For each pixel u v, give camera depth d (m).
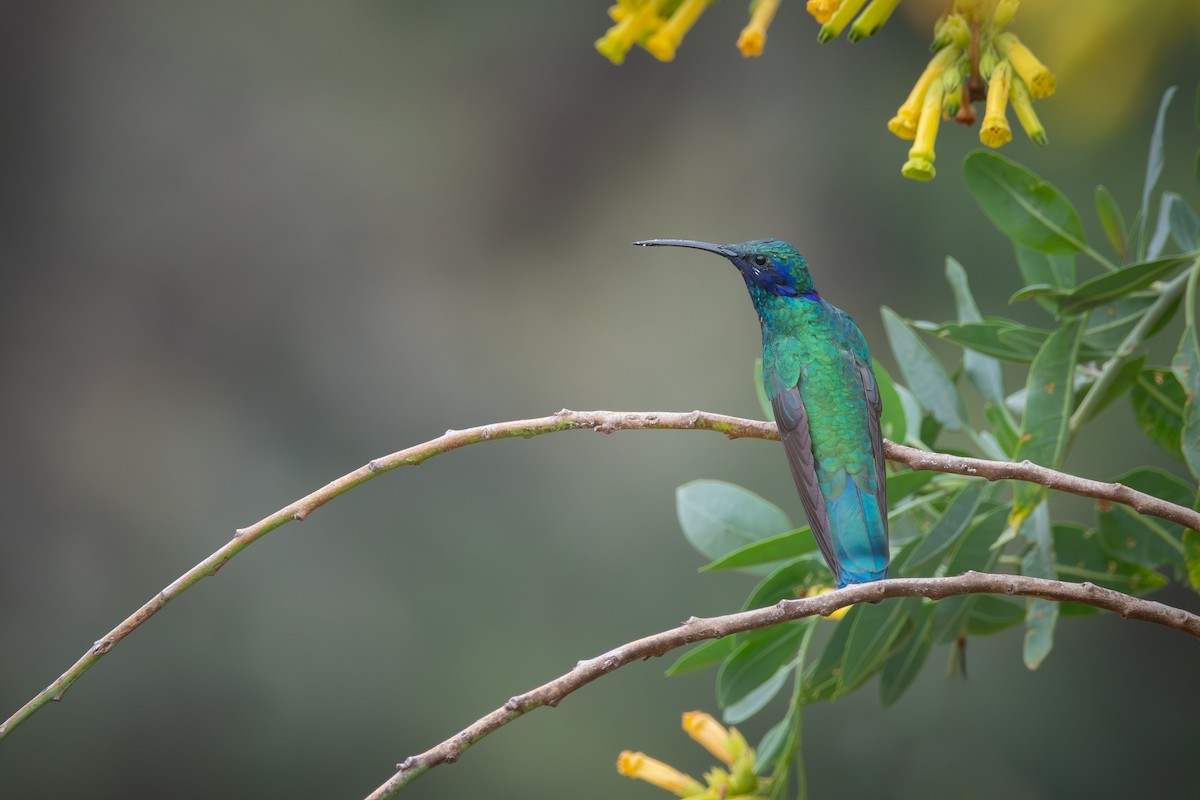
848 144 16.20
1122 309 4.75
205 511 16.58
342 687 14.73
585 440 15.95
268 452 17.03
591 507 15.51
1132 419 12.79
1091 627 13.46
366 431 17.19
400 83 18.16
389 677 14.70
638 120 17.72
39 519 16.58
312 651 14.99
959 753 13.08
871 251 15.60
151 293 17.86
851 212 15.89
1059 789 12.92
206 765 14.60
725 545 5.01
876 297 15.48
